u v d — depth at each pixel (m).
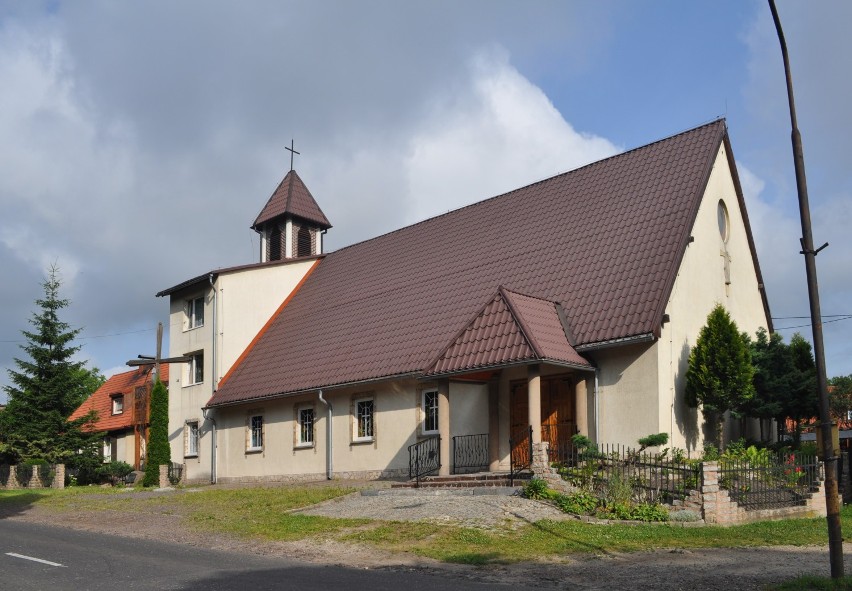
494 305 23.38
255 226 42.34
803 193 12.18
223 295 35.94
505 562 13.92
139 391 41.03
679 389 22.98
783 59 12.47
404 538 15.98
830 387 43.66
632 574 12.82
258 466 32.97
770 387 23.84
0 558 14.39
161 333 35.75
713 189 26.72
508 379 25.39
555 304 24.55
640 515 17.59
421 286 31.06
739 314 27.45
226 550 15.63
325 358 31.05
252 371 34.28
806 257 12.08
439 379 23.31
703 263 25.48
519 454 24.61
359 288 34.25
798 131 12.31
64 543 16.58
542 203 30.55
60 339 42.19
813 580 11.45
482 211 32.97
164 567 13.40
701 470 18.11
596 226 26.98
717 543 15.58
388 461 27.70
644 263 23.91
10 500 27.09
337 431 29.69
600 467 19.72
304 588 11.44
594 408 23.11
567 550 14.77
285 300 37.84
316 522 18.08
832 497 11.50
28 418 40.53
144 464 40.81
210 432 35.44
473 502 18.89
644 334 21.77
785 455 21.19
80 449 40.81
